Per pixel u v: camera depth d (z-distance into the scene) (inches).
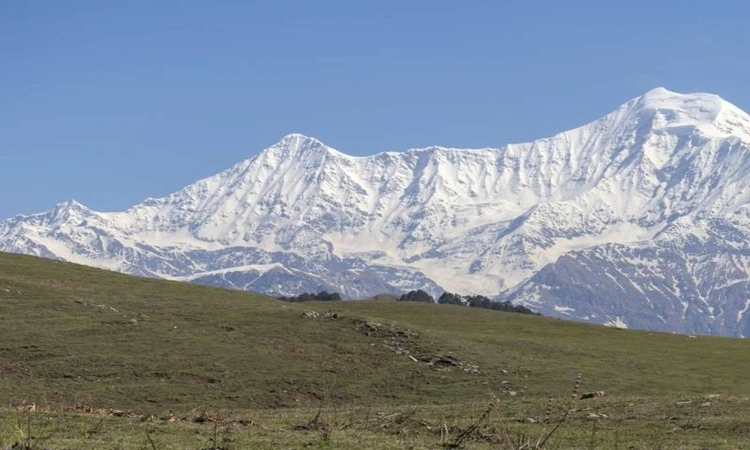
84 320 3769.7
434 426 2014.0
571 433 1984.5
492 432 1961.1
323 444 1674.5
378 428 1968.5
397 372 3496.6
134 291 4741.6
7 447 1494.8
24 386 2979.8
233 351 3558.1
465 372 3558.1
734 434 1980.8
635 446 1852.9
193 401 2987.2
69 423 1769.2
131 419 1881.2
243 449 1601.9
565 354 4200.3
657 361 4269.2
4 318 3681.1
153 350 3464.6
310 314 4178.2
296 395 3159.5
